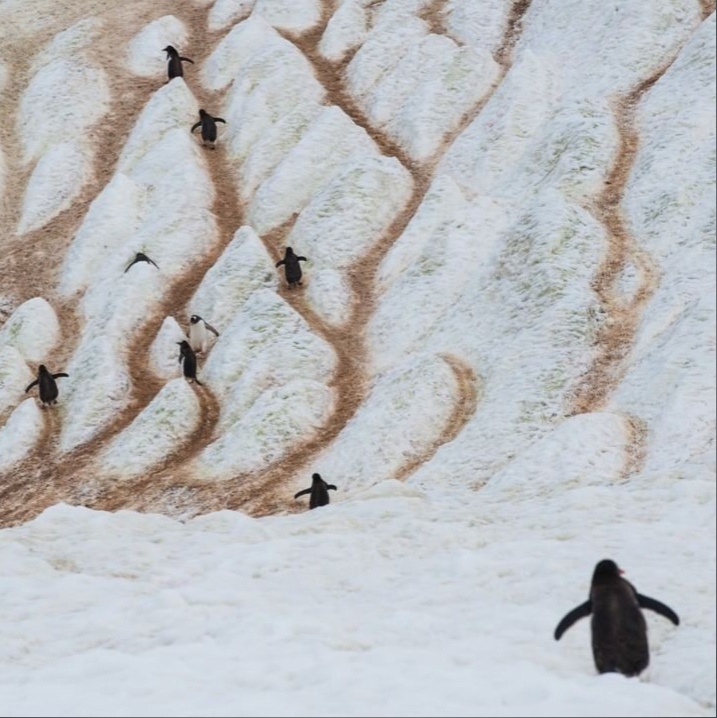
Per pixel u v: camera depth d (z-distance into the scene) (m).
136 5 125.12
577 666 23.47
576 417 51.84
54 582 34.84
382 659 24.28
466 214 78.31
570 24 99.25
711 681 21.45
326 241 83.44
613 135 80.06
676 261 64.12
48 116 108.94
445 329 69.38
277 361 71.81
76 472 68.62
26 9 126.94
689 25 92.62
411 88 100.44
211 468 64.81
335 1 119.69
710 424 47.72
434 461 56.97
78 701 22.77
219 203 94.06
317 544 35.19
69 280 89.81
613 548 31.02
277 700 21.61
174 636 28.33
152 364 78.06
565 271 66.56
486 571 30.80
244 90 104.38
